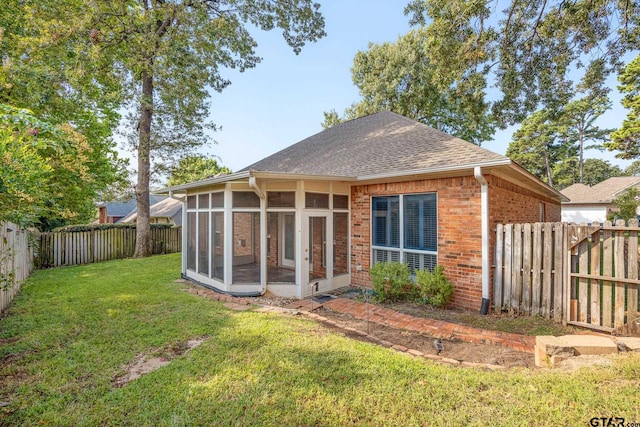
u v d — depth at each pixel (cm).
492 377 323
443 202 660
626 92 1888
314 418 262
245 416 266
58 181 999
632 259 458
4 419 267
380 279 670
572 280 523
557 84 826
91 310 586
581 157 3759
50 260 1226
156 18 1209
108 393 307
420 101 2136
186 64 1286
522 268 574
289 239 734
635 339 381
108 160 1634
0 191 344
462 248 629
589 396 268
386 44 2241
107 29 1120
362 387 308
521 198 828
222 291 732
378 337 472
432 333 488
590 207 2703
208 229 799
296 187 721
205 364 360
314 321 534
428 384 312
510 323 536
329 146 1126
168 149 1575
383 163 775
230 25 1330
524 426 241
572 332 493
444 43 784
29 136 397
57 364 370
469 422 251
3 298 581
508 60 802
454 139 769
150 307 605
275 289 726
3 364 369
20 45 936
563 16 716
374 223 792
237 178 666
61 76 1048
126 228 1503
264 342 421
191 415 269
